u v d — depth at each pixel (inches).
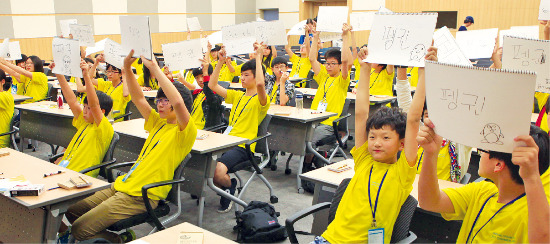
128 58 109.2
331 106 191.9
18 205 100.3
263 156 163.3
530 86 43.8
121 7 463.2
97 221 104.0
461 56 87.5
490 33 151.6
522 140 45.6
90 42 208.5
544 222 47.5
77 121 132.6
